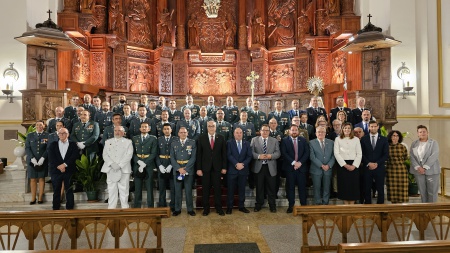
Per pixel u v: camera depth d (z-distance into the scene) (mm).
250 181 7078
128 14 12453
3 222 3461
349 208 3625
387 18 10484
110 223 3566
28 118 8859
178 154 6258
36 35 8492
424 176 6145
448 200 7102
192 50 13039
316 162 6180
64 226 3516
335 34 11070
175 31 13180
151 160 6234
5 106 9828
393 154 6395
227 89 13211
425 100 10336
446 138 10406
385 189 7164
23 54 9914
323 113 8070
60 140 6246
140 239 4906
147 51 12898
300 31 12516
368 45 9383
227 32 13258
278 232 5184
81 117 6953
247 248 4523
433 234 4969
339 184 6113
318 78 11297
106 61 11602
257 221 5789
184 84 13031
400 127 10273
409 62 10297
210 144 6324
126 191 6117
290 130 6465
